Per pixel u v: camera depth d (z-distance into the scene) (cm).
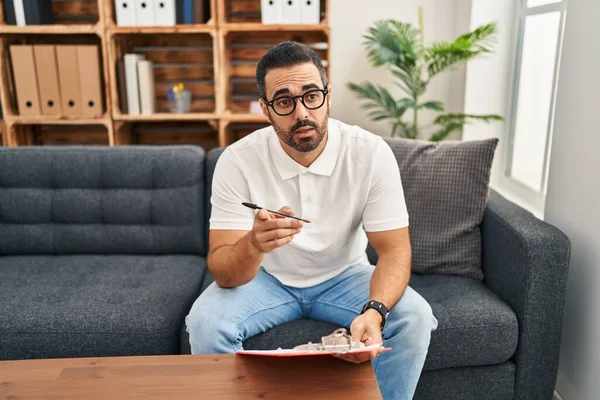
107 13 264
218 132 281
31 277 187
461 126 255
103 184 209
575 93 171
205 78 300
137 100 279
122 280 184
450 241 188
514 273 164
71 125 307
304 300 162
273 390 104
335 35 295
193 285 184
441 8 289
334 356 115
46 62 272
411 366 142
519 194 242
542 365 164
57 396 103
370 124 305
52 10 289
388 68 297
